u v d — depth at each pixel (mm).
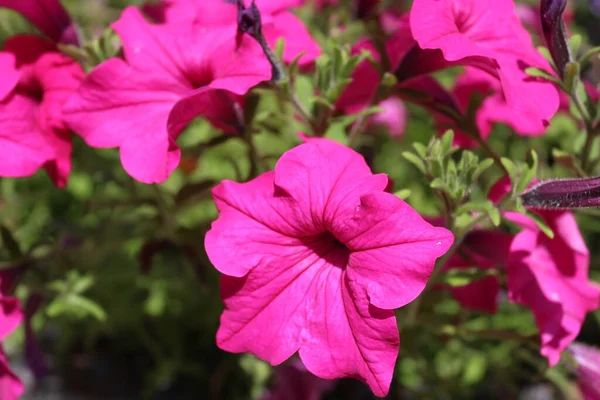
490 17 297
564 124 472
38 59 315
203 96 293
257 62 292
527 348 438
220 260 272
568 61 299
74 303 357
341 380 472
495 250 315
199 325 495
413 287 257
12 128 304
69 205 511
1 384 308
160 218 366
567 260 308
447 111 333
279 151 419
